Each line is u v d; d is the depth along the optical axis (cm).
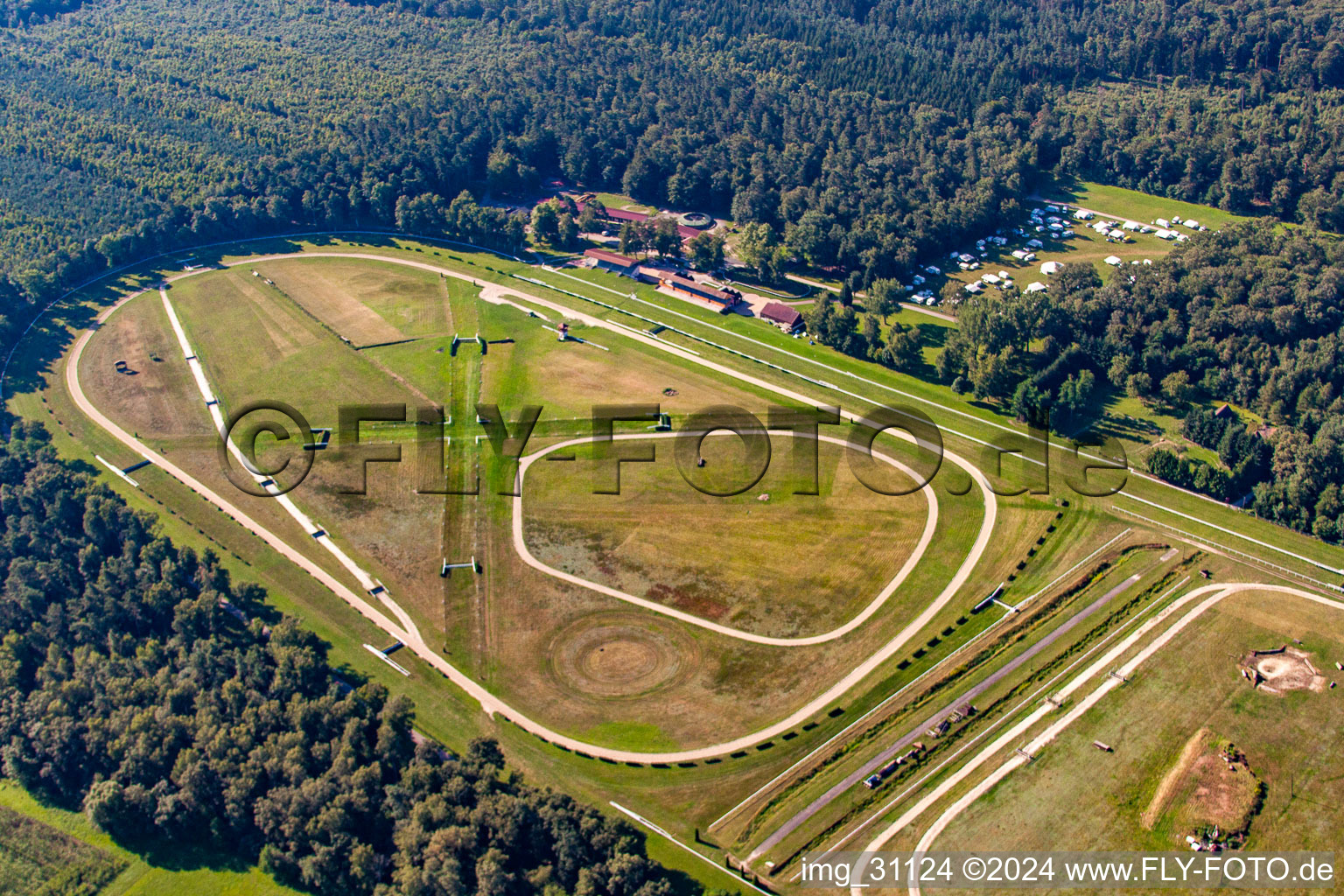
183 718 18000
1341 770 16562
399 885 15100
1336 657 18775
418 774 16262
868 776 16950
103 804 16638
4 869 16762
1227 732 17312
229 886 16162
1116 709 17862
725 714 18375
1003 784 16625
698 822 16450
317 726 17550
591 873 14738
